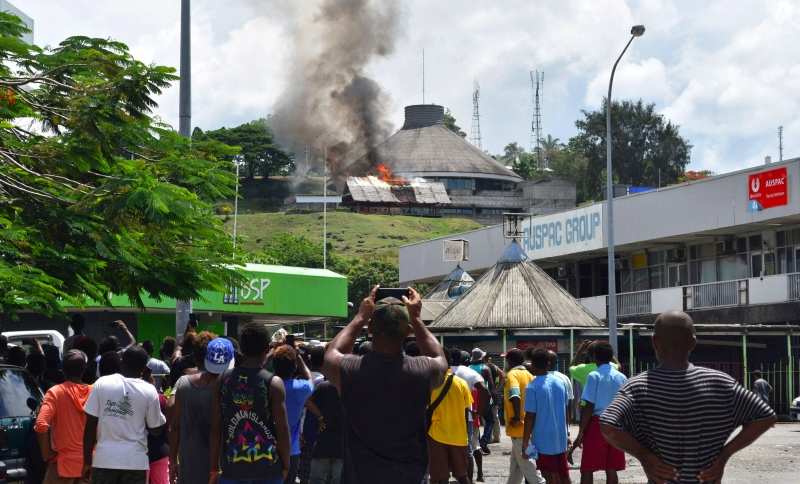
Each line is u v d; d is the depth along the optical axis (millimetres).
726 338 36156
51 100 11891
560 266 49719
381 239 125500
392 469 5203
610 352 10531
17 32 12398
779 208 34812
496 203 147000
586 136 112000
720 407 4852
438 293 43500
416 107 168000
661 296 41406
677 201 39656
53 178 11984
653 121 110500
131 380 8461
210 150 12867
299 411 9250
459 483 10125
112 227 11203
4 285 9922
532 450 10500
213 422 7207
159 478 9602
